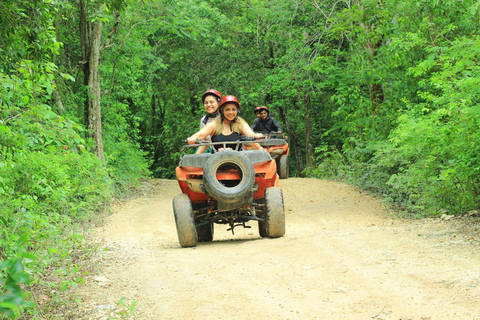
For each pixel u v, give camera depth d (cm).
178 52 2611
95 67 1559
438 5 1213
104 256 722
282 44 2327
